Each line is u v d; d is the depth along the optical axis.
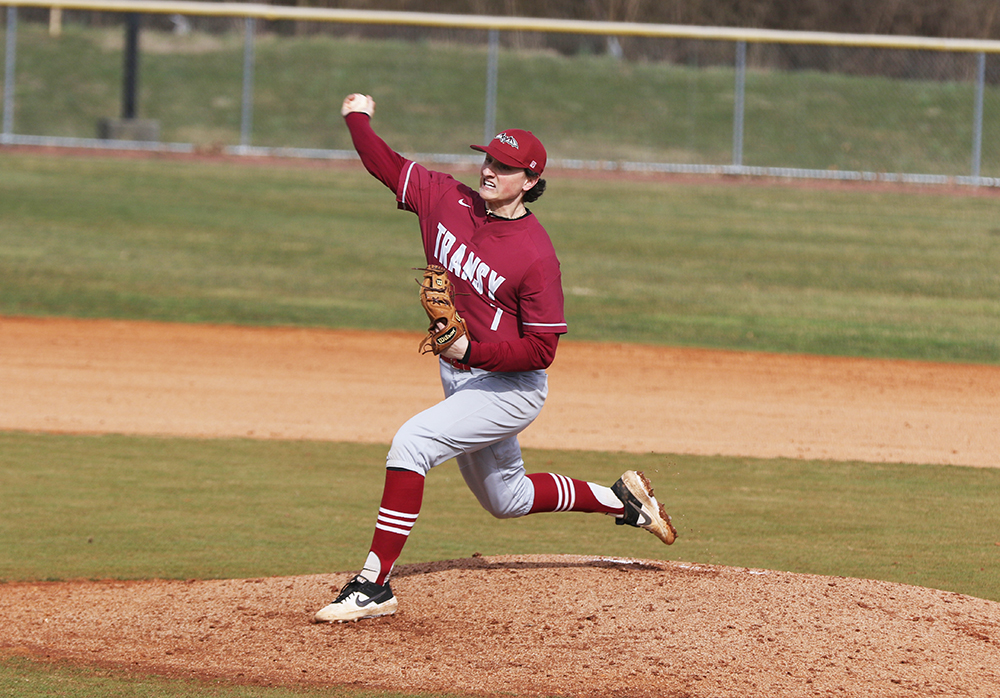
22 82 104.06
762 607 16.64
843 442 32.31
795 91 104.19
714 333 46.47
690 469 28.95
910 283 55.91
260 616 16.50
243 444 30.81
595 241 62.97
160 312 47.44
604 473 28.09
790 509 25.14
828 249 62.75
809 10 117.81
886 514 24.78
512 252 15.35
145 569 19.92
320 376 39.25
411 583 17.67
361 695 13.61
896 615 16.55
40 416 33.06
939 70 111.12
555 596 17.02
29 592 18.19
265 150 87.38
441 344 14.89
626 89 105.31
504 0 123.94
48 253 56.22
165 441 30.88
